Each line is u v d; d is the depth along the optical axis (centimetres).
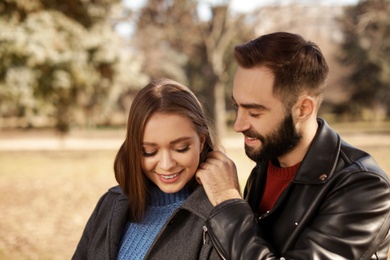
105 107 1906
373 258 160
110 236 196
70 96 1658
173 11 2295
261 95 164
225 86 3625
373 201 158
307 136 173
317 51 169
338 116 3984
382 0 1744
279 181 183
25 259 547
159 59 3481
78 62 1438
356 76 3516
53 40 1391
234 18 2289
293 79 162
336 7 1989
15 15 1373
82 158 1709
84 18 1594
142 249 191
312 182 166
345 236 156
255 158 173
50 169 1384
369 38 2398
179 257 180
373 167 166
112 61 1580
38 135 3334
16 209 820
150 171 186
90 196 939
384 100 3653
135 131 180
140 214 194
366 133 2591
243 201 171
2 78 1362
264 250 156
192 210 182
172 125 176
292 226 167
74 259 211
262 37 169
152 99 178
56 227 695
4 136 3238
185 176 183
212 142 198
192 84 3900
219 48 2333
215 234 165
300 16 2077
